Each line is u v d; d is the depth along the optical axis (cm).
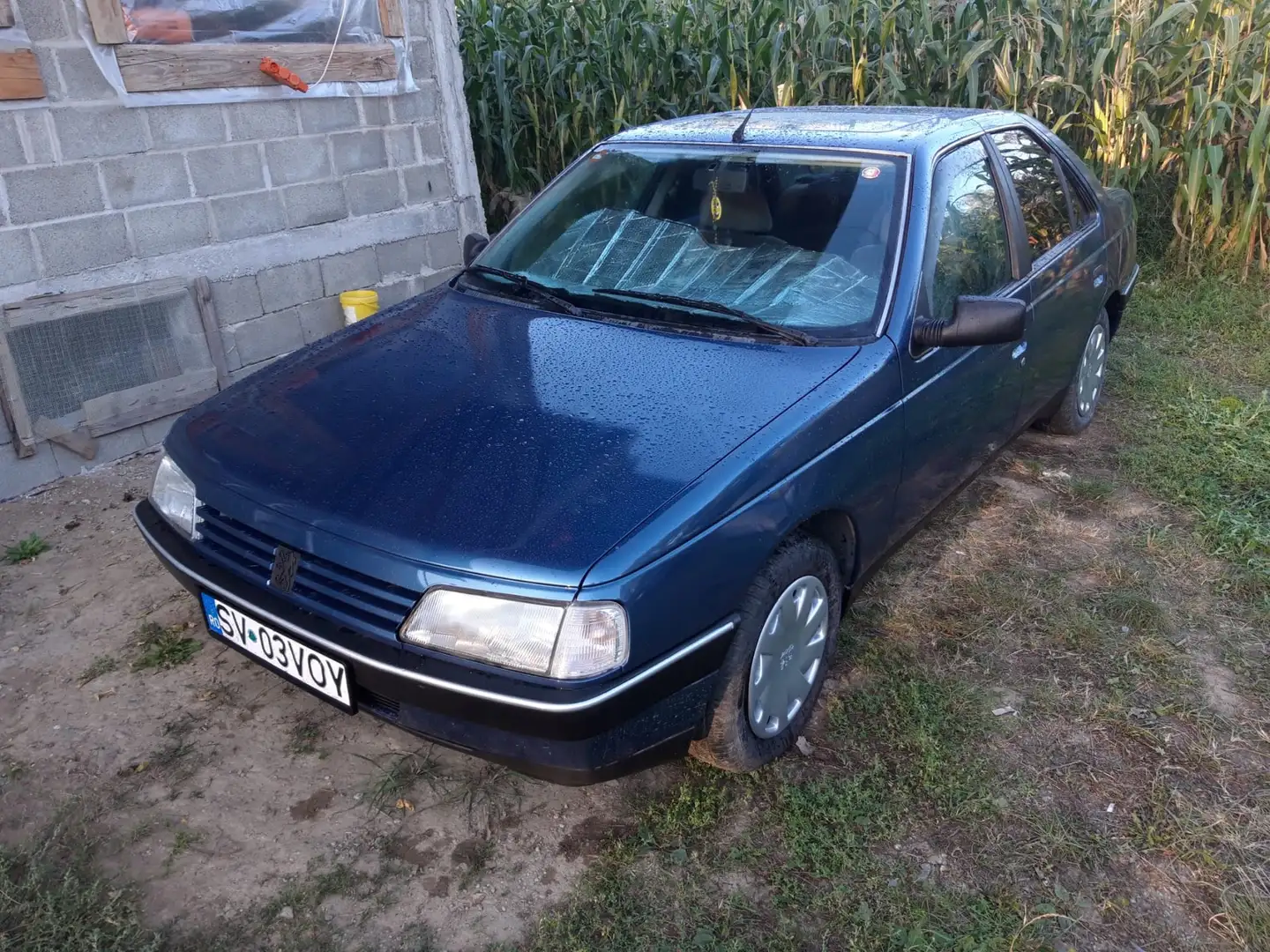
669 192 331
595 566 201
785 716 262
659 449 232
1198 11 668
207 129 456
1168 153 713
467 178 604
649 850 240
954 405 308
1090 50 731
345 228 532
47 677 301
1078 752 273
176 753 270
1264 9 677
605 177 351
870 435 263
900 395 275
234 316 484
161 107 436
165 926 218
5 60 380
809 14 732
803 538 254
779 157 321
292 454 244
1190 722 285
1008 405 356
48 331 412
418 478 228
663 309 295
